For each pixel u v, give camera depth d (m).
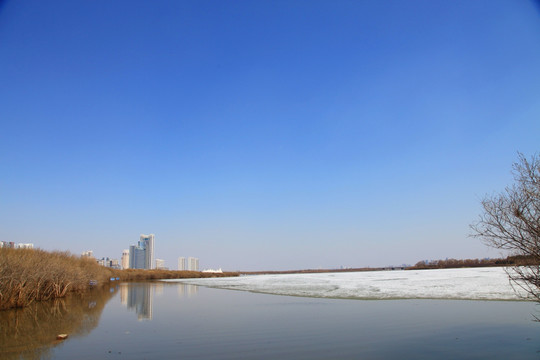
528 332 16.81
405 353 13.64
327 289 46.41
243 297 39.00
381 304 28.45
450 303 27.55
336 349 14.41
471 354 13.33
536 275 12.23
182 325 20.77
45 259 38.41
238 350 14.52
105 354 14.14
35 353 14.50
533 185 12.24
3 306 28.48
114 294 46.84
